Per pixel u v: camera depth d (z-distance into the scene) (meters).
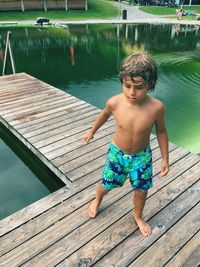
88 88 9.82
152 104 2.13
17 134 4.86
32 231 2.75
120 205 3.05
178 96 8.74
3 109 5.69
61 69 12.34
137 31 24.11
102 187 2.64
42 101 6.13
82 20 31.67
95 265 2.42
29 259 2.47
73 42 18.61
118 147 2.35
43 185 4.27
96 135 4.60
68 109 5.70
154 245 2.60
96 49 16.48
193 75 11.05
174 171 3.64
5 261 2.45
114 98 2.26
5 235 2.70
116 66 12.84
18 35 21.16
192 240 2.65
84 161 3.90
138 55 1.94
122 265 2.42
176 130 6.55
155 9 40.66
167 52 15.78
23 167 4.71
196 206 3.06
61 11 35.72
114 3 43.31
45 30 23.72
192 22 29.83
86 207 3.05
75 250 2.55
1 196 4.02
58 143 4.39
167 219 2.89
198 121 7.03
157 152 4.11
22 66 12.87
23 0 33.72
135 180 2.40
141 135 2.20
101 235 2.70
